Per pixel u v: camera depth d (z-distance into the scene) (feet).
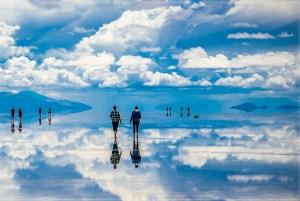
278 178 56.75
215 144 96.37
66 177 57.98
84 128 153.38
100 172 61.77
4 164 68.80
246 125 168.04
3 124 176.24
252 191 49.47
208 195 47.70
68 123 188.44
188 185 52.75
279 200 45.65
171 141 103.60
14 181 55.31
